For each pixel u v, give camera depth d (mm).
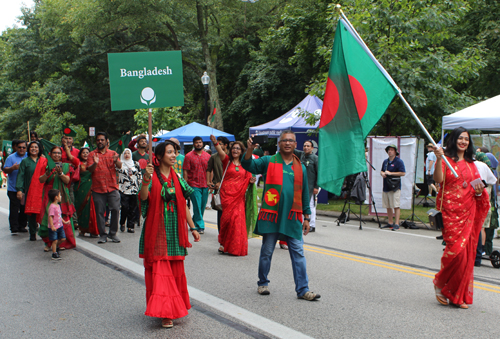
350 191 10727
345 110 5027
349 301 4828
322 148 4953
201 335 3898
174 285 4043
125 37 32750
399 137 11102
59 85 32812
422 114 13812
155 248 4043
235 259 6871
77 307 4668
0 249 7742
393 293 5137
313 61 19875
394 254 7305
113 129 37594
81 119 36375
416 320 4262
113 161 8258
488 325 4141
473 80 19688
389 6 12953
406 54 13133
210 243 8172
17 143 9406
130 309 4605
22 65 36594
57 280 5715
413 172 10859
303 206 5031
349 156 4957
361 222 11156
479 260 6645
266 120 28453
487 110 9180
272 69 26641
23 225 9719
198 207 9172
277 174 4934
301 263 4926
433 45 14141
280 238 5055
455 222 4641
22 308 4648
